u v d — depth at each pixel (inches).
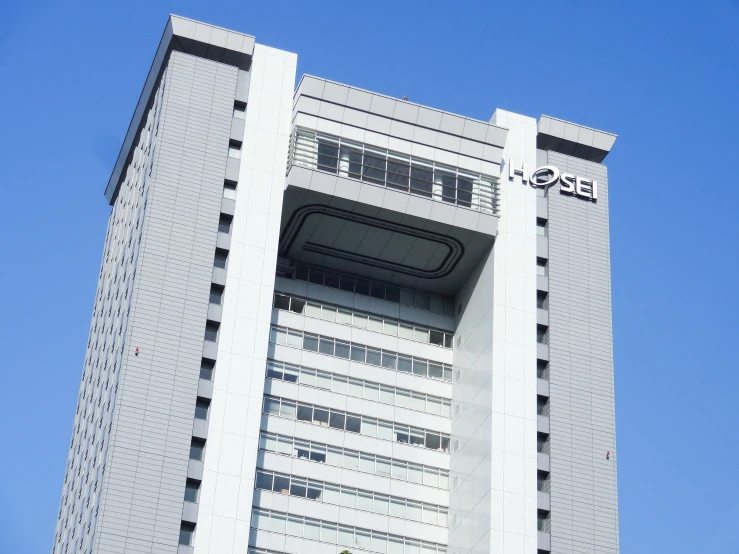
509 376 4682.6
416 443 4847.4
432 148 4931.1
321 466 4677.7
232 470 4256.9
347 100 4884.4
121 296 4840.1
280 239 4911.4
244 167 4729.3
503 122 5123.0
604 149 5187.0
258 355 4443.9
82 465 4896.7
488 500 4483.3
